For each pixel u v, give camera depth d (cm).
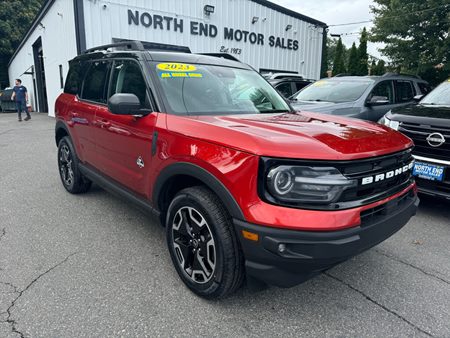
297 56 1859
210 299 250
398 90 718
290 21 1778
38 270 287
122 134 320
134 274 284
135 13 1288
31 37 2248
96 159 385
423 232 378
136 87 316
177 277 280
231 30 1558
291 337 219
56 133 495
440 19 1566
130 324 226
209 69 342
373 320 236
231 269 228
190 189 251
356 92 662
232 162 216
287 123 263
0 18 3184
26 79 2719
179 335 218
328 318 238
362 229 211
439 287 276
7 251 317
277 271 208
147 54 322
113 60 366
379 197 229
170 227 272
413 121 413
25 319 228
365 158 219
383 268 303
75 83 454
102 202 448
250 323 231
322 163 204
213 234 232
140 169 301
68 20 1298
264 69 1723
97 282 271
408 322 235
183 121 262
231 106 314
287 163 204
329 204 205
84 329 220
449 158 382
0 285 264
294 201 203
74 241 340
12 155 743
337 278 287
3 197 463
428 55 1659
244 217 209
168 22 1369
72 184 461
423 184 404
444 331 227
